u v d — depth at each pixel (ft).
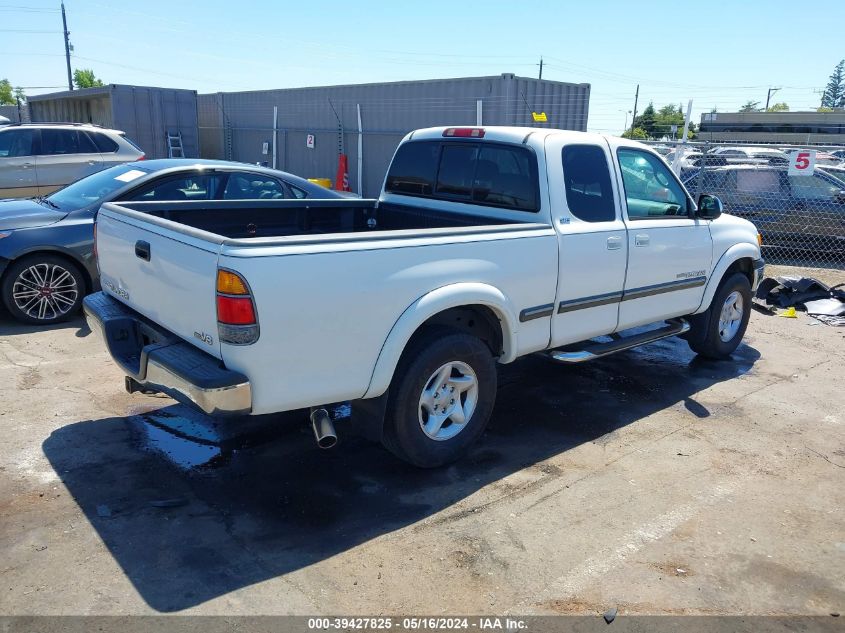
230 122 67.87
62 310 23.27
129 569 10.51
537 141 15.30
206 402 10.66
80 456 14.02
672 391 19.11
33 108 79.71
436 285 12.74
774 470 14.58
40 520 11.71
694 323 21.02
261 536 11.53
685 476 14.19
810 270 37.60
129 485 13.00
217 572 10.53
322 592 10.18
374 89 52.70
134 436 15.03
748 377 20.49
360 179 54.90
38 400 16.74
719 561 11.32
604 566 11.07
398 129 51.78
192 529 11.64
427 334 13.26
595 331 16.67
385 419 13.14
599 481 13.84
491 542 11.60
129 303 14.05
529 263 14.39
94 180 25.48
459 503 12.82
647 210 17.83
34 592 9.91
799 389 19.56
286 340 10.98
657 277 17.93
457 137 17.12
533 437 15.84
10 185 34.73
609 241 16.24
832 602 10.43
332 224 18.88
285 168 62.28
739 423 17.02
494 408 17.51
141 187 23.86
